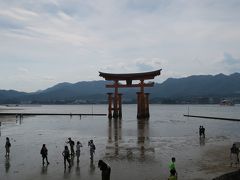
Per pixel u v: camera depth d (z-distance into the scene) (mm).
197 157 26609
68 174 20828
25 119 87625
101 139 39875
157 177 19812
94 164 23984
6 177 20031
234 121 78375
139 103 83438
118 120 79688
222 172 20797
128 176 20078
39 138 41156
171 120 81875
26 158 26484
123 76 82625
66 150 22844
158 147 32750
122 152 29625
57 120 82188
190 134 45812
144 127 58219
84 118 90938
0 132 49500
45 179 19547
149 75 80688
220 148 31688
